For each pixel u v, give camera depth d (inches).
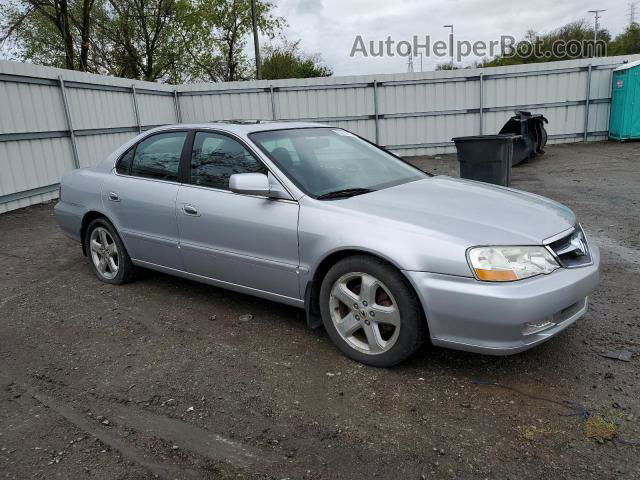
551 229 123.6
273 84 623.5
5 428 108.7
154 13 1048.2
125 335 153.0
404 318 120.3
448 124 637.9
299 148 160.4
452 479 90.3
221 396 118.8
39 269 223.6
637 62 578.2
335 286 132.1
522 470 91.7
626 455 94.4
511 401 112.9
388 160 178.4
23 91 361.7
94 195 192.5
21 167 360.2
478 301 110.0
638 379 119.3
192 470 94.9
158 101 579.8
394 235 120.8
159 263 177.8
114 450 101.0
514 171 476.1
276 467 95.0
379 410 111.4
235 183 138.6
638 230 255.9
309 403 115.0
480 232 118.0
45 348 145.9
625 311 158.2
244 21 1330.0
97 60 1011.3
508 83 621.9
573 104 625.0
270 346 143.3
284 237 138.9
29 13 836.0
